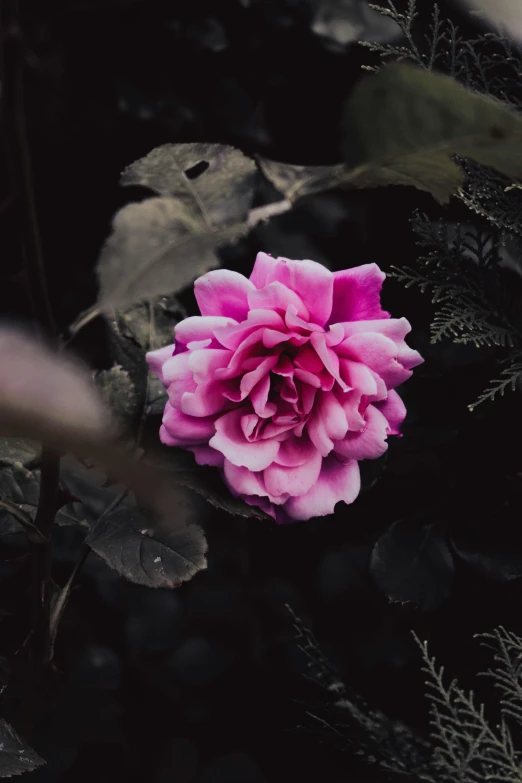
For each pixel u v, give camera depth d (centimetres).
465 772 46
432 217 54
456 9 52
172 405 42
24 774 51
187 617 62
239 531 62
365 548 59
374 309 43
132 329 47
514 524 53
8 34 33
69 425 17
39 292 37
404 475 55
